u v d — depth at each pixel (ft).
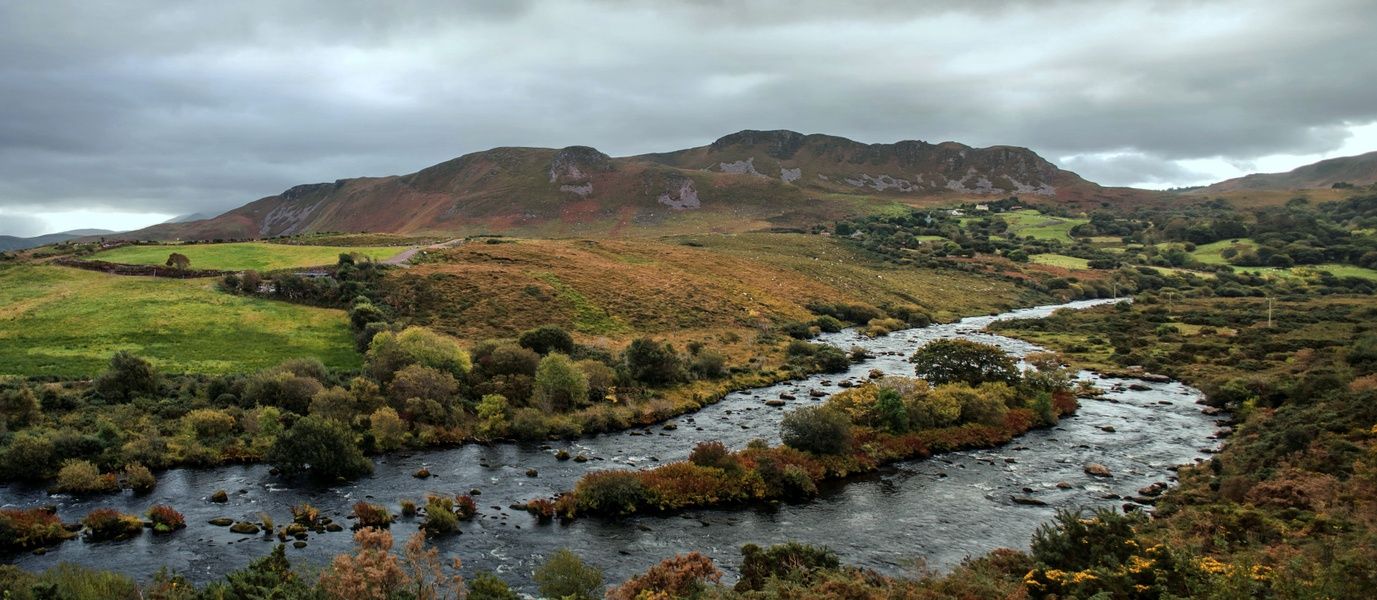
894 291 535.19
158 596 86.43
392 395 197.47
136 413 182.50
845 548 121.19
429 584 83.82
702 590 86.63
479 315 329.93
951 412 194.80
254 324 280.31
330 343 270.05
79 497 138.31
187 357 240.73
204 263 371.15
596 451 177.78
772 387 260.62
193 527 125.39
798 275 530.68
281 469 154.10
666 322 367.04
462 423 191.11
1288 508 112.78
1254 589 69.41
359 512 129.49
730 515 137.59
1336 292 561.02
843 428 168.66
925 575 97.45
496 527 129.08
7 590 83.71
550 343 264.72
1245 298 540.93
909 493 150.51
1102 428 204.23
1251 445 162.30
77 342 247.29
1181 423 210.79
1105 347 353.31
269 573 88.69
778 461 155.94
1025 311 530.27
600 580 99.50
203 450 161.27
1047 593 80.33
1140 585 74.90
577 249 505.66
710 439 189.88
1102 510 95.30
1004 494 149.59
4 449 150.41
